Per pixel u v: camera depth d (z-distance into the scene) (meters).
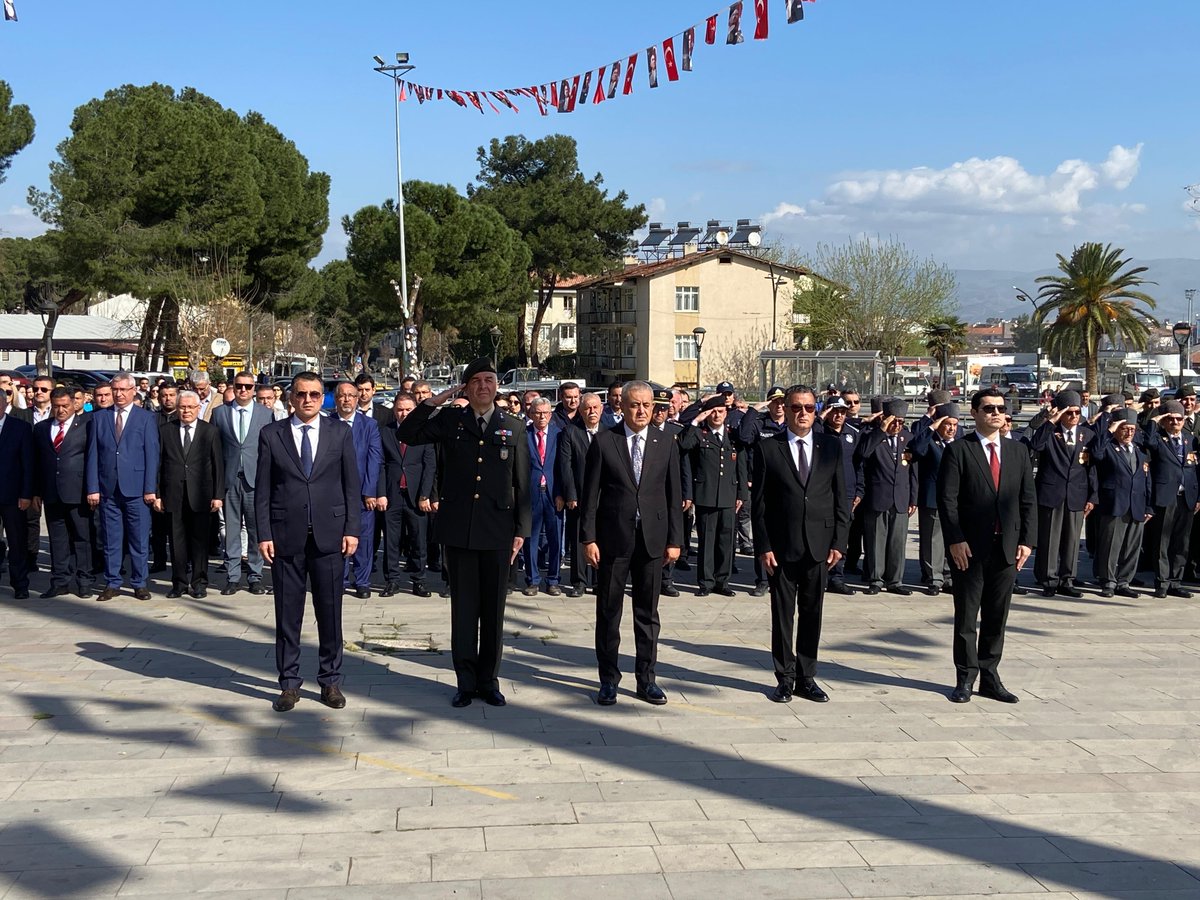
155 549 11.34
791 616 6.93
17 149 35.69
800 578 6.92
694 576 11.67
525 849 4.61
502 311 56.50
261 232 38.03
